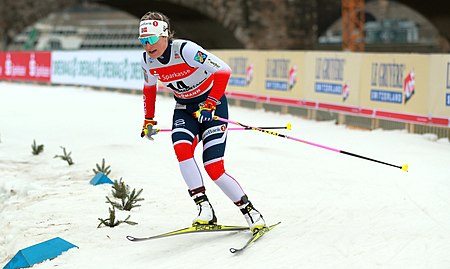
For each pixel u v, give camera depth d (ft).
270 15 301.63
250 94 132.98
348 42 331.77
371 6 570.05
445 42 359.46
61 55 198.59
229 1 295.69
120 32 574.15
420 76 91.71
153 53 37.04
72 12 622.54
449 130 87.56
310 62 114.73
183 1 286.66
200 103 38.47
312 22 310.24
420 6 341.62
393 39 529.86
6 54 225.15
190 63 36.88
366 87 101.55
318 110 113.70
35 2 281.95
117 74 174.60
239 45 322.34
